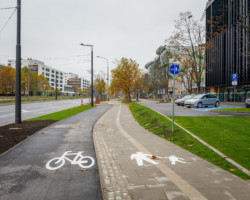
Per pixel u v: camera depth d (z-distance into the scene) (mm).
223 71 31141
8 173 4176
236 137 6754
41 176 4023
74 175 4070
